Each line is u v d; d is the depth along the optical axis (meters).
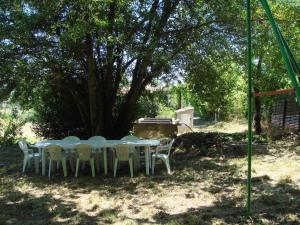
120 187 8.63
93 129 13.76
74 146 9.55
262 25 12.09
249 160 6.37
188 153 12.65
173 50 12.41
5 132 15.54
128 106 14.47
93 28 10.05
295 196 7.59
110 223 6.38
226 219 6.37
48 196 8.03
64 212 6.99
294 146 13.14
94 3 9.77
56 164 10.55
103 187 8.66
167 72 13.79
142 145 9.62
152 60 11.68
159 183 8.91
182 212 6.84
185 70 13.91
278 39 4.79
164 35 12.20
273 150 12.62
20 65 11.08
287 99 16.02
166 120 16.56
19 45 10.99
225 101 16.23
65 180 9.34
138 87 14.02
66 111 15.51
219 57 13.22
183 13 12.47
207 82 14.23
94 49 12.11
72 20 10.42
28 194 8.21
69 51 11.42
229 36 12.62
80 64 12.80
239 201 7.37
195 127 22.92
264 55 13.66
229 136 15.02
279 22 12.42
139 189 8.44
